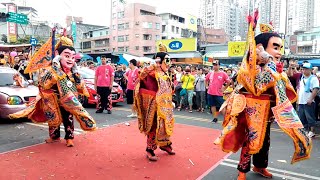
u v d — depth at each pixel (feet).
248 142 14.88
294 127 13.98
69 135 21.38
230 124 15.06
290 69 32.01
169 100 18.61
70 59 21.02
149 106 18.42
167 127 18.39
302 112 27.30
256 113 14.75
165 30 229.86
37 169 16.83
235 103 15.11
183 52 101.55
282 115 14.10
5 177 15.61
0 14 96.07
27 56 49.06
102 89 35.86
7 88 29.78
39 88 21.49
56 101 21.15
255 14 13.91
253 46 13.85
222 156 19.89
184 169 17.34
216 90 32.09
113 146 21.59
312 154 21.21
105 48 230.48
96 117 33.27
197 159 19.17
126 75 37.91
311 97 26.50
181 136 25.31
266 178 16.42
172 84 19.25
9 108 28.22
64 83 20.81
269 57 14.43
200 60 95.40
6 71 32.73
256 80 14.21
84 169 16.94
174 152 20.06
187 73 41.50
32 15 199.31
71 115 21.38
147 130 18.49
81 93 22.57
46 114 21.50
